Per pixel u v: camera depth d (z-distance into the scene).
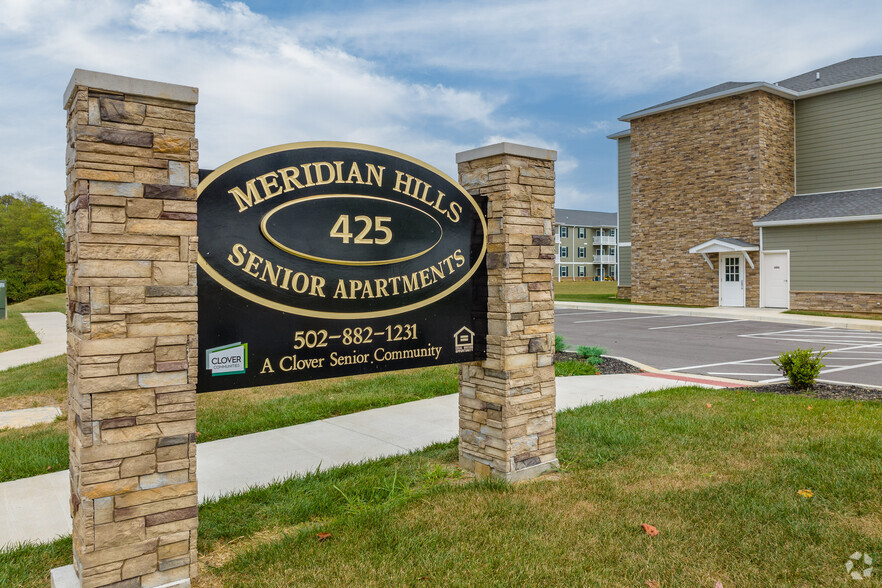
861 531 3.61
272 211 3.70
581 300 29.59
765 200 21.98
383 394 8.10
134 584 3.05
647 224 25.66
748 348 13.12
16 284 53.75
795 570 3.20
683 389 8.08
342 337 4.02
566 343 13.69
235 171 3.56
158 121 3.08
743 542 3.51
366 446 5.82
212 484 4.79
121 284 2.99
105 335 2.95
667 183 24.84
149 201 3.05
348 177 4.06
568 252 68.44
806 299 20.73
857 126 21.70
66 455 5.48
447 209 4.57
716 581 3.12
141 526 3.06
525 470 4.76
